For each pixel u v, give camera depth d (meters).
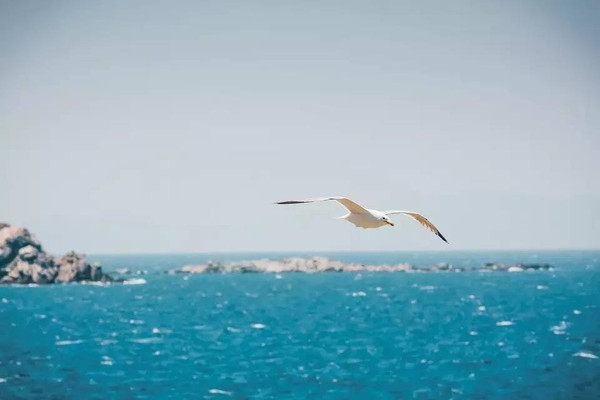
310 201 18.12
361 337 75.69
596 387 47.56
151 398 45.69
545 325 85.19
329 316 102.06
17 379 51.91
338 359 60.34
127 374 53.84
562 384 48.66
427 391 47.06
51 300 136.50
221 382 50.56
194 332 82.44
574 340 70.50
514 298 133.75
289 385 49.41
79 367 57.09
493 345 67.75
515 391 46.66
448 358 60.06
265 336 77.62
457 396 45.50
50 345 71.06
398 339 73.50
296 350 66.12
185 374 53.75
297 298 141.88
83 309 117.12
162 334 80.56
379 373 53.44
